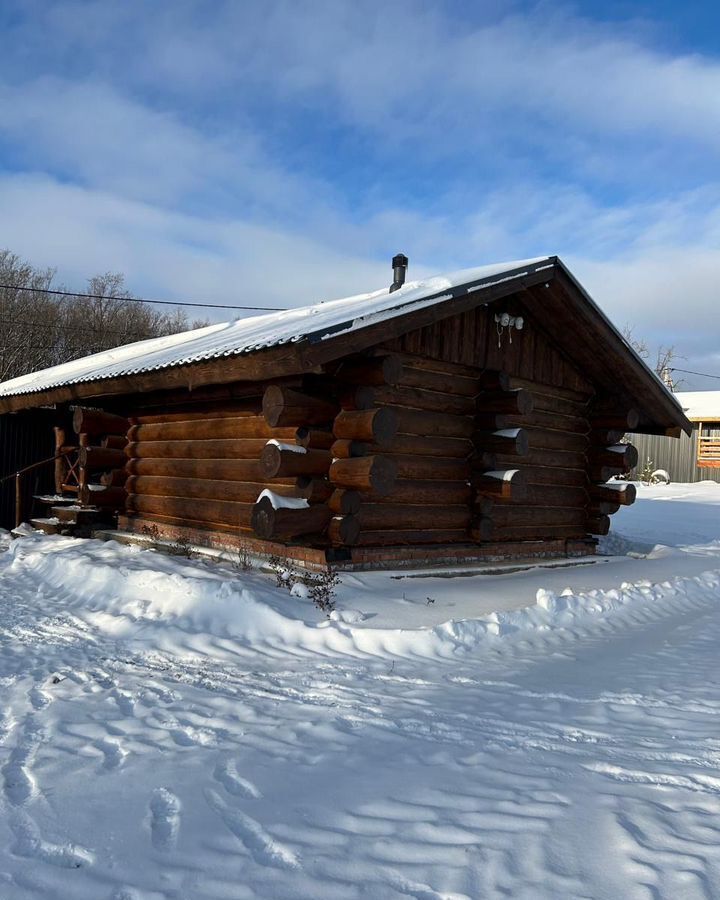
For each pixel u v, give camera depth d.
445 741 4.23
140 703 4.90
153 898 2.61
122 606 7.72
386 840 3.00
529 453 11.02
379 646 6.40
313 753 4.00
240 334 10.09
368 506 8.66
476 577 9.35
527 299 10.05
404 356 8.82
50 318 37.56
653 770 3.79
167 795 3.44
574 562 11.23
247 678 5.55
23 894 2.63
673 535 16.84
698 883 2.65
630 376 11.08
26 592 8.71
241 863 2.84
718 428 32.88
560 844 2.95
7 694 5.09
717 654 6.64
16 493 13.16
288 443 8.43
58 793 3.48
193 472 10.26
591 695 5.23
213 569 8.61
